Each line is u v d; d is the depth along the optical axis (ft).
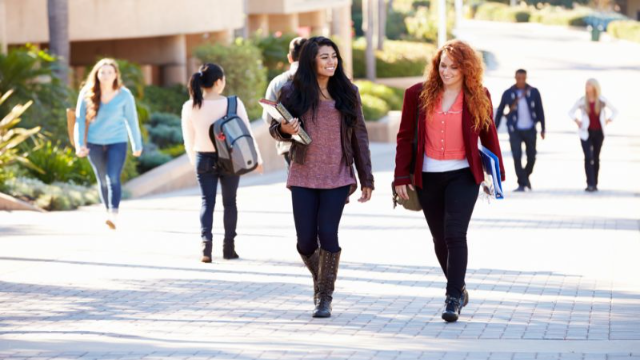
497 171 30.17
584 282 38.01
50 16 87.81
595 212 60.29
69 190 69.51
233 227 43.09
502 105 71.36
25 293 36.22
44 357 26.22
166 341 28.35
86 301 34.76
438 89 30.19
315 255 32.24
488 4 499.51
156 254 44.75
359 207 63.57
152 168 89.97
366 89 153.58
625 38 360.89
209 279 38.75
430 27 298.76
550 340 28.22
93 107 52.54
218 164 41.39
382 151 121.49
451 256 30.45
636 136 115.24
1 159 68.33
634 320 31.07
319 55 30.68
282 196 72.38
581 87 195.83
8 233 51.90
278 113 29.99
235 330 30.14
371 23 195.21
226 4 121.60
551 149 103.91
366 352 26.40
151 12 107.04
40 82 81.20
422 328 30.19
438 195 30.94
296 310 33.09
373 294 35.73
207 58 111.96
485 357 25.71
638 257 43.78
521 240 49.14
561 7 474.49
